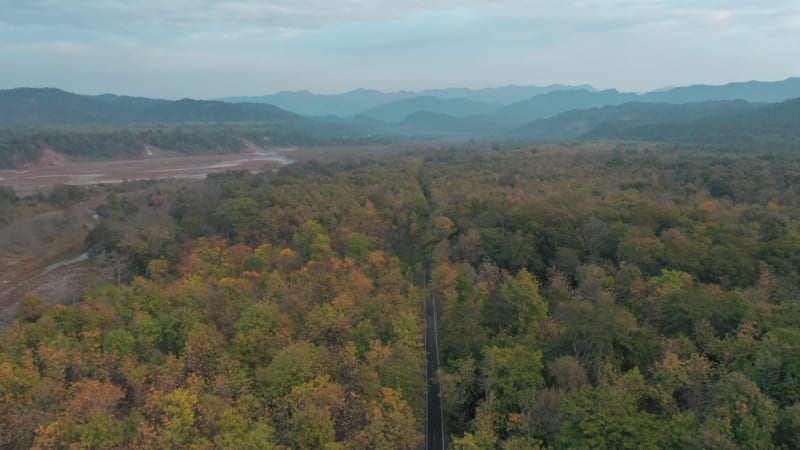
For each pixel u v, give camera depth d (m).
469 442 53.38
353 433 57.50
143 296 86.94
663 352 63.88
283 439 56.22
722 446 45.12
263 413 58.97
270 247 123.94
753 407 48.34
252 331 70.88
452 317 83.50
